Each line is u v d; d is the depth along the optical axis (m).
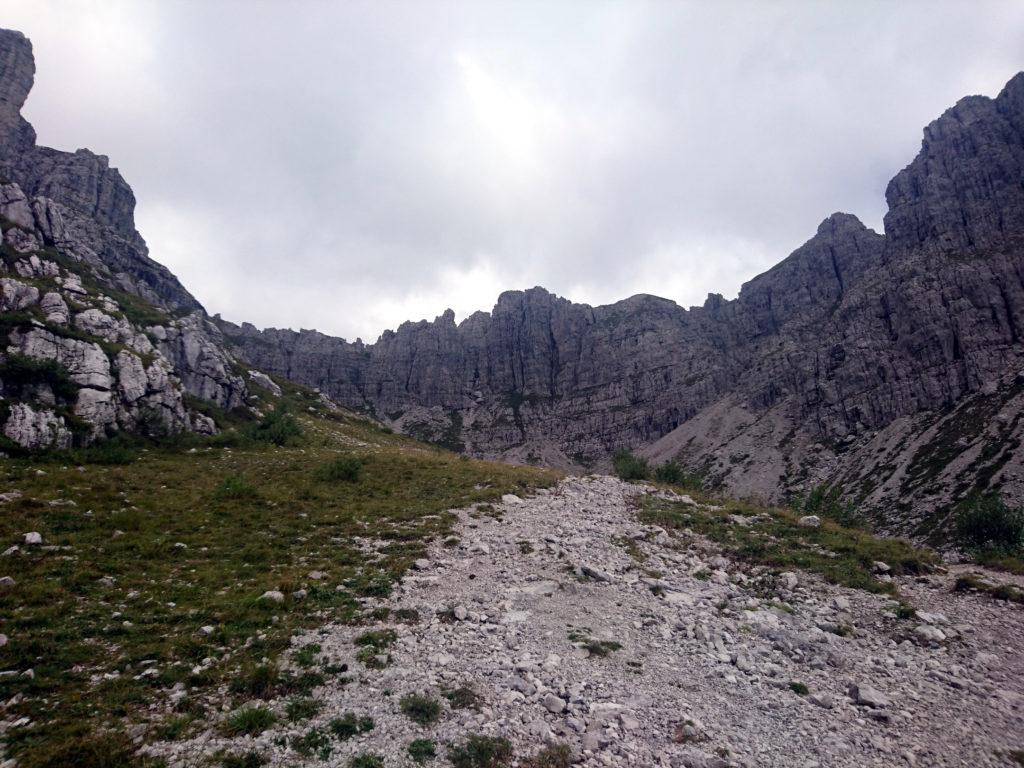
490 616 16.64
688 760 10.12
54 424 39.31
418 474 38.75
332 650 13.62
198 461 43.06
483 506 30.55
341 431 84.12
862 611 18.70
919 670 14.77
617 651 14.91
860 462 182.38
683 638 16.17
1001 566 25.14
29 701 10.21
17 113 166.38
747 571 22.47
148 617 14.61
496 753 9.95
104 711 10.17
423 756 9.70
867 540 26.06
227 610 15.37
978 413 159.62
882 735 11.52
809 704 12.76
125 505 25.88
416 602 17.23
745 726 11.61
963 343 186.25
